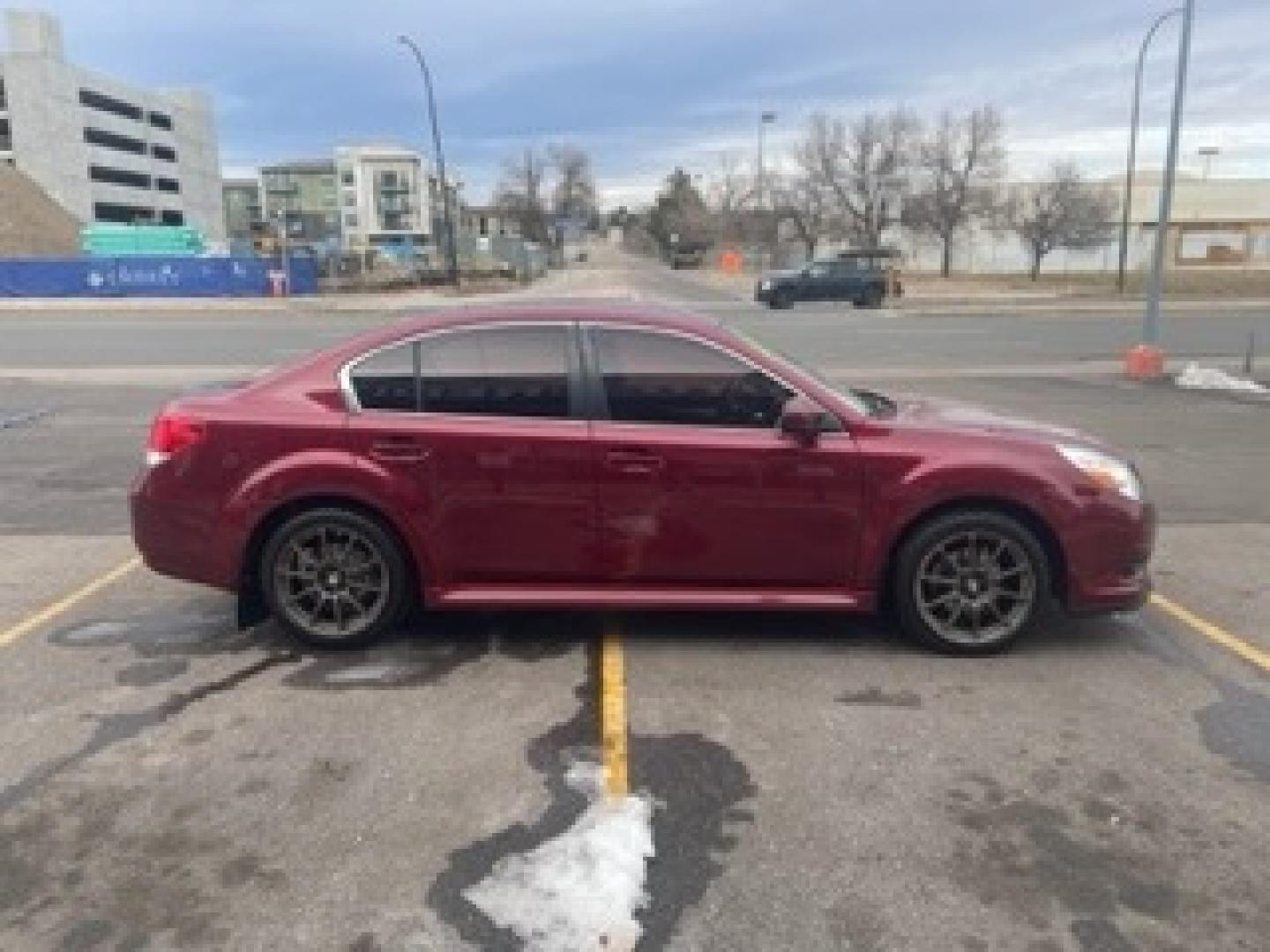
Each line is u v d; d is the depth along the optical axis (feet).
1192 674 16.34
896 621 18.04
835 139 263.08
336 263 195.31
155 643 17.70
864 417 16.85
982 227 259.60
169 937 10.23
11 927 10.37
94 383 55.31
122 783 13.10
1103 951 9.98
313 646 17.26
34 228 237.25
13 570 21.90
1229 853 11.54
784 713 14.90
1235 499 27.91
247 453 16.80
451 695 15.55
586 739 14.16
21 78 332.19
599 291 171.32
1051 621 18.62
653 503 16.57
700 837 11.83
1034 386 51.88
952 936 10.19
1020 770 13.33
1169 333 86.07
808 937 10.18
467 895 10.82
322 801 12.63
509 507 16.66
